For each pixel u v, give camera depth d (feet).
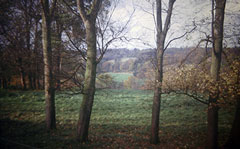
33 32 42.80
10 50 33.63
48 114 33.45
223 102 19.17
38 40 41.06
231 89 17.72
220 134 32.53
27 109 50.67
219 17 22.68
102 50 29.89
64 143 26.53
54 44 36.42
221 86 19.81
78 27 37.27
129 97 81.97
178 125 41.93
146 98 80.33
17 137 27.66
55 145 25.38
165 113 55.62
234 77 17.93
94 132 35.40
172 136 33.68
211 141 23.26
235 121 25.58
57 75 32.65
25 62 35.78
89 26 28.30
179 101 70.03
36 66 36.96
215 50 22.45
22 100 60.64
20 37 36.24
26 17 38.32
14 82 101.04
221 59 24.21
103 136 32.58
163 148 27.48
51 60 33.12
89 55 28.66
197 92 22.35
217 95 20.79
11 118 40.57
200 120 46.55
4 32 33.04
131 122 45.16
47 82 32.96
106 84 42.34
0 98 61.31
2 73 41.16
